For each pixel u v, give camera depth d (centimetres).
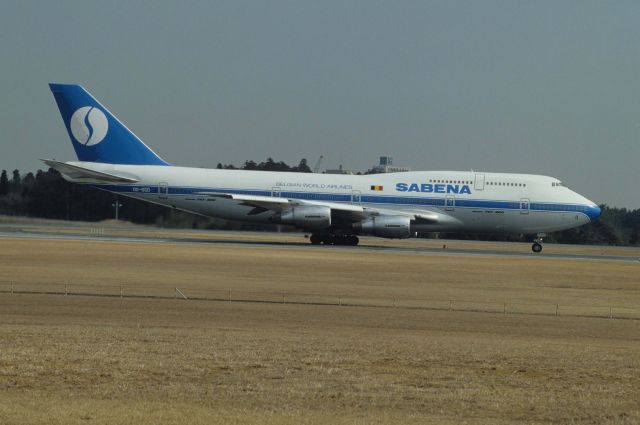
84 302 6844
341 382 3756
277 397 3450
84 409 3094
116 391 3472
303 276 9406
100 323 5684
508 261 12838
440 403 3425
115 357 4153
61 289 7600
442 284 9200
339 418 3103
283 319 6238
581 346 5175
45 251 11719
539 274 10894
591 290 9306
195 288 7969
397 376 3922
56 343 4534
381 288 8562
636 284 10125
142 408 3155
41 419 2930
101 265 9950
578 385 3831
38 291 7425
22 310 6253
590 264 12950
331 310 6838
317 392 3556
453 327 6131
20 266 9594
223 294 7594
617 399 3559
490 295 8381
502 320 6638
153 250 12425
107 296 7262
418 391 3628
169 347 4522
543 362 4369
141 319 5991
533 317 6894
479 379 3916
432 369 4109
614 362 4428
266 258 11512
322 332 5559
